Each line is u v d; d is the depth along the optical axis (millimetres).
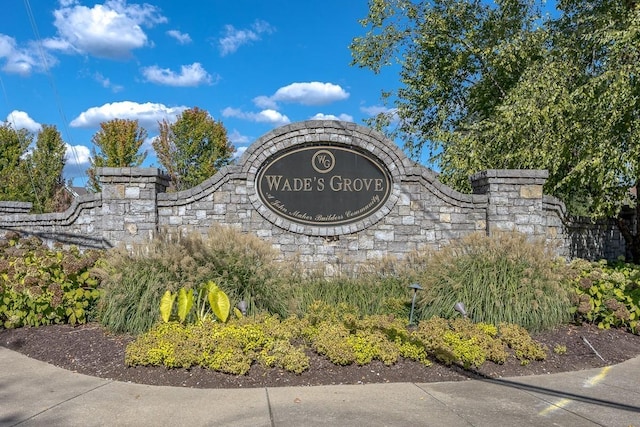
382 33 20828
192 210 11062
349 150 11250
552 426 4859
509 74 18047
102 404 5395
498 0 18281
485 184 11539
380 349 6773
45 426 4801
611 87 11820
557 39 15289
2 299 8477
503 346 7234
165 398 5590
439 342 6914
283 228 11047
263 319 7590
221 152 27906
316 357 6777
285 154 11188
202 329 7020
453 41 19875
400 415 5109
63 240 12586
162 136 27141
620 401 5609
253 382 6113
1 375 6383
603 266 11531
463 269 8477
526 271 8172
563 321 8625
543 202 12078
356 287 9227
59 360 6961
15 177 25031
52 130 26531
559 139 12969
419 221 11250
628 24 12445
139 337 7090
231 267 8250
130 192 10828
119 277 7887
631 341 8383
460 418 5043
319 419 4988
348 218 11195
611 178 12078
